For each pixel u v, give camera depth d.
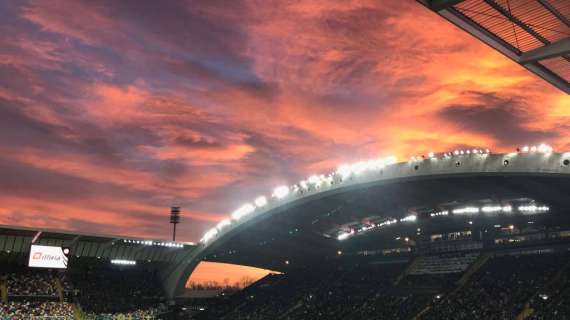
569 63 29.48
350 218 71.69
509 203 58.84
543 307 57.91
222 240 75.19
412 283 76.44
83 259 80.56
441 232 79.50
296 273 99.50
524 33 26.70
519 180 48.38
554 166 42.31
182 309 89.44
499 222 70.00
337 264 95.38
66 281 81.81
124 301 82.94
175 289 86.62
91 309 78.19
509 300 62.06
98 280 85.25
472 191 55.22
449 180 52.09
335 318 75.44
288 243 85.62
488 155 46.62
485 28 26.17
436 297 69.62
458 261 76.25
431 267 78.94
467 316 62.12
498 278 67.69
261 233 78.44
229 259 95.06
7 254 74.31
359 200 63.06
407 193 59.22
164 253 84.06
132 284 87.44
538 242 69.50
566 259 65.56
